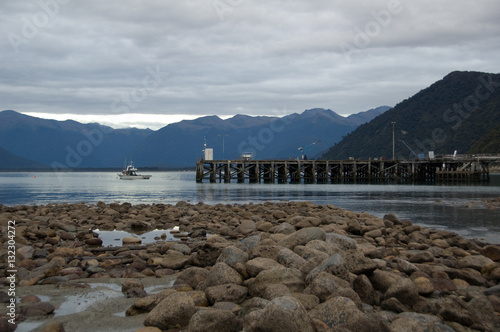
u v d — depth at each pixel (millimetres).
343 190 58156
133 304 7453
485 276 9883
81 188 71500
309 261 8812
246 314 6703
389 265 10102
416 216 26156
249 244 10914
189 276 9133
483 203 34969
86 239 15227
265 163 80312
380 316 6984
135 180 123812
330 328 6246
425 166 89312
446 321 7148
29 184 91125
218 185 74125
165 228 19297
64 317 7230
